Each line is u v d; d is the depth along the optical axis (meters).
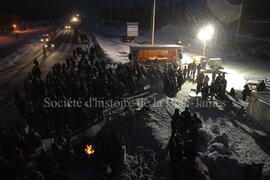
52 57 30.84
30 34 56.53
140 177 9.21
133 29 47.25
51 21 115.12
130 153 10.64
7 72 23.59
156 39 53.09
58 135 10.05
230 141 11.61
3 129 9.99
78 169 9.45
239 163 9.27
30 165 9.47
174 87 17.39
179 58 25.58
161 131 12.08
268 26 45.97
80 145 10.73
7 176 8.16
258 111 13.23
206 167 9.09
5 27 63.19
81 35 43.50
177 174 8.44
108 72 17.14
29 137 9.92
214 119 13.91
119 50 37.12
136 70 18.81
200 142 11.31
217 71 24.28
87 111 12.57
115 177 9.12
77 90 14.30
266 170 9.35
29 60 29.17
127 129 12.17
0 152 9.77
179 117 11.28
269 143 11.56
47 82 15.38
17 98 13.01
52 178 8.34
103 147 9.62
